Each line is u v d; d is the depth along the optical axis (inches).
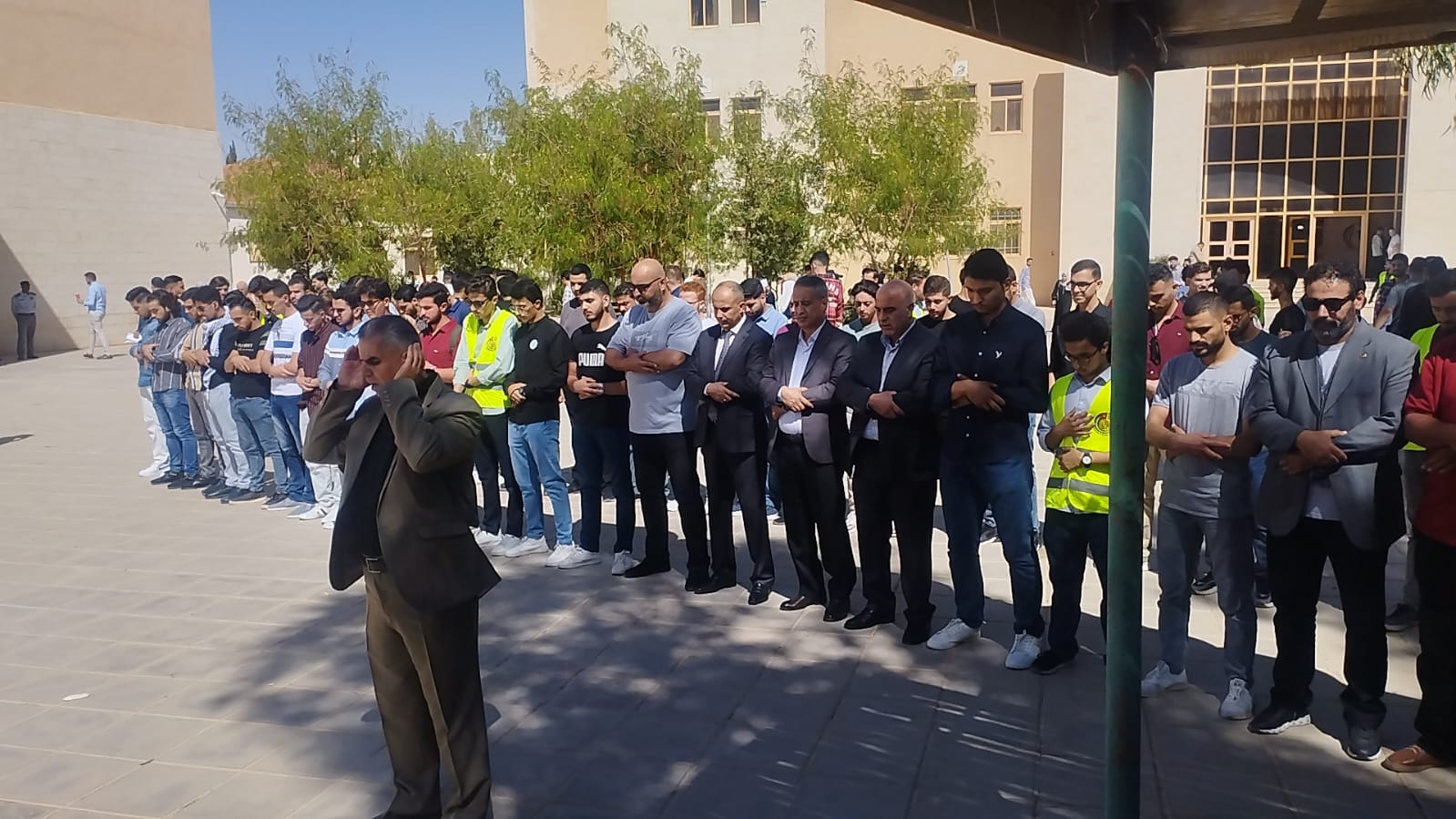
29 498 390.6
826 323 239.5
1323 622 231.3
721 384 249.9
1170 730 182.1
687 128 598.9
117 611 258.7
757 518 254.4
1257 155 1240.2
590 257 573.3
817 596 251.6
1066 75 1233.4
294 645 234.1
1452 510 158.2
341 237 828.6
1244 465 183.9
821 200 761.0
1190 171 1223.5
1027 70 1278.3
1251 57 125.3
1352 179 1215.6
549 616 247.9
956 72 1225.4
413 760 153.9
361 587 276.8
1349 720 172.1
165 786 169.6
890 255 741.9
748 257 741.9
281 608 259.9
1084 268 270.2
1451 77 373.7
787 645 227.1
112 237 1112.8
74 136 1071.6
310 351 339.0
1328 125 1214.9
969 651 221.3
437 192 815.7
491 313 299.0
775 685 205.3
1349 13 113.8
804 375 239.3
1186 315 185.9
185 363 391.5
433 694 146.8
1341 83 1201.4
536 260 578.6
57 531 339.6
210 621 250.5
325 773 173.2
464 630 148.8
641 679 209.8
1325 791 160.2
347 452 148.4
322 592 272.1
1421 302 264.1
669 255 588.7
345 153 846.5
